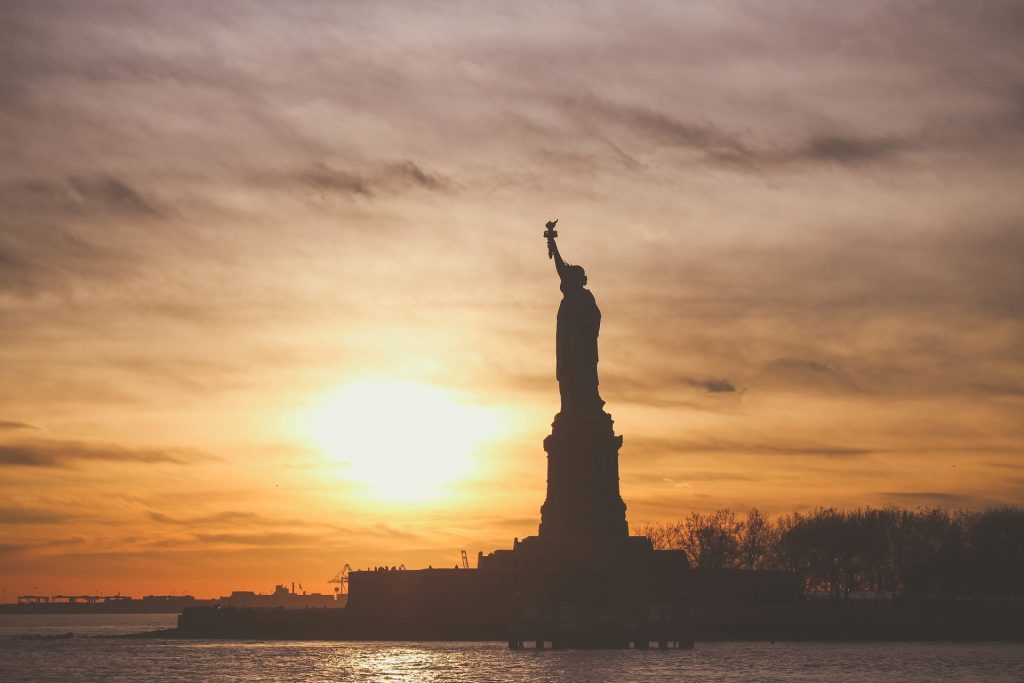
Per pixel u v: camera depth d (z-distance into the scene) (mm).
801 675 192000
